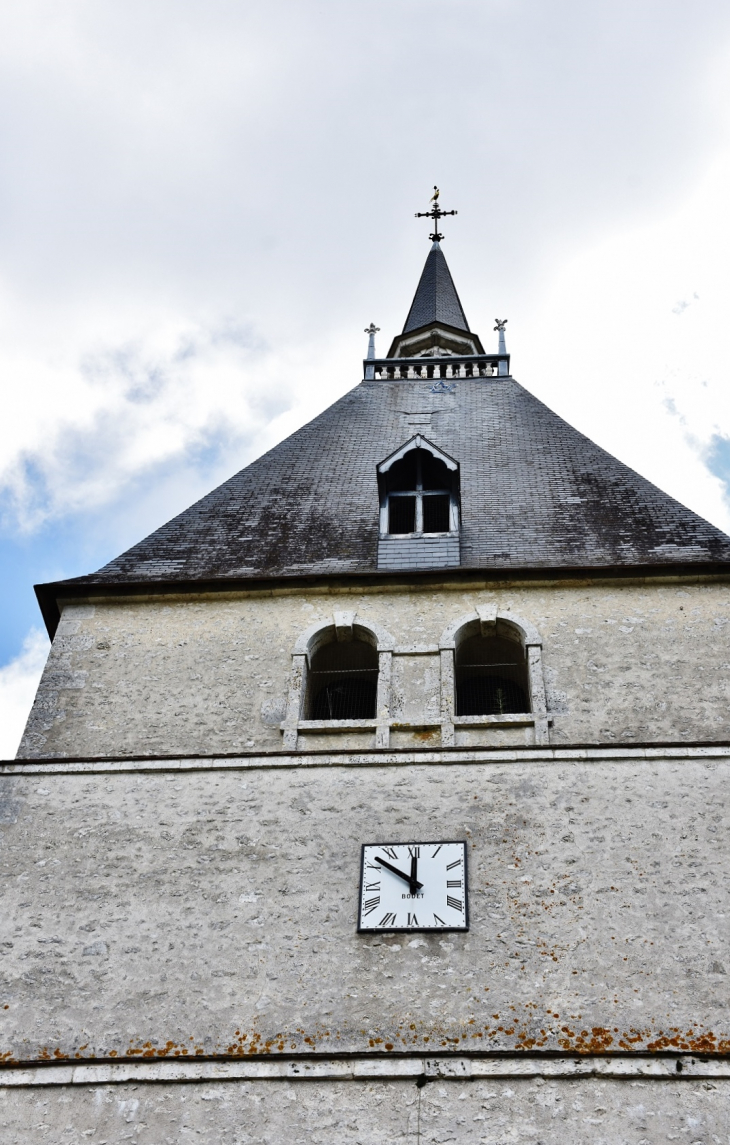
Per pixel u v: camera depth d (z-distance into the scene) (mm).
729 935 13930
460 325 36844
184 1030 13625
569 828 15117
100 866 15336
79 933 14672
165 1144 12703
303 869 15031
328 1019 13531
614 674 17500
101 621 19250
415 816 15430
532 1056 13000
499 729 16891
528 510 21594
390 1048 13195
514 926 14203
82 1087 13258
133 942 14516
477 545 20328
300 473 23656
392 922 14359
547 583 19062
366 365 30172
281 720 17328
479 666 18609
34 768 16469
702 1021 13180
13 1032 13781
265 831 15469
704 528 20656
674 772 15609
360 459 24109
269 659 18234
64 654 18625
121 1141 12773
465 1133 12484
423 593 19125
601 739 16688
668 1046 12977
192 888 14992
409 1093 12844
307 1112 12812
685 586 18922
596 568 18953
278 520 21828
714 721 16844
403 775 15875
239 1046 13406
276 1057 13250
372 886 14758
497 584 19078
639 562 19203
